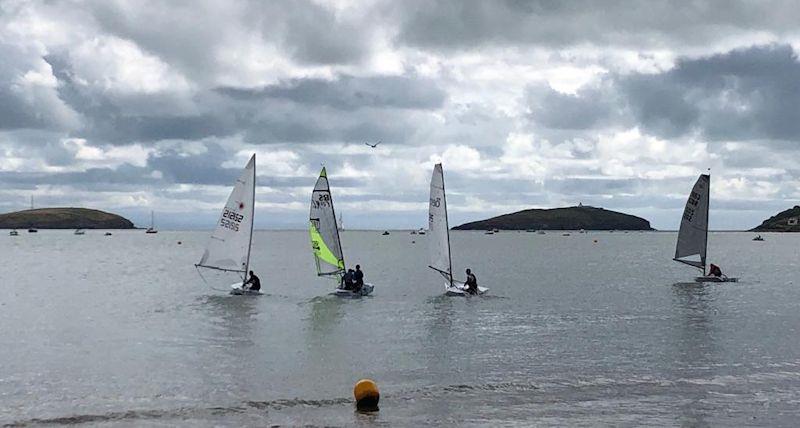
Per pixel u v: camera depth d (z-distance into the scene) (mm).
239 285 51844
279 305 45281
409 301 47656
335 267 50188
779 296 52969
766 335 33688
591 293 54875
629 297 51906
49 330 35031
